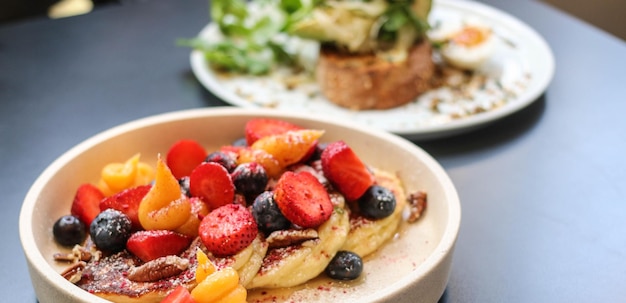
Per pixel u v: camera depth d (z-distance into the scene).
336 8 0.68
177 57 0.74
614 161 0.59
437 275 0.42
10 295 0.46
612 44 0.77
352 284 0.45
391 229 0.48
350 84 0.67
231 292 0.40
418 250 0.47
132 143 0.52
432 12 0.82
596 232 0.51
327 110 0.67
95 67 0.71
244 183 0.46
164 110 0.65
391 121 0.65
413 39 0.70
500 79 0.71
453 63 0.73
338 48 0.70
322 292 0.44
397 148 0.51
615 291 0.46
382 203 0.47
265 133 0.51
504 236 0.51
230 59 0.72
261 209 0.45
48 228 0.47
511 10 0.85
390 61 0.67
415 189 0.51
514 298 0.46
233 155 0.49
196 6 0.85
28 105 0.65
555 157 0.59
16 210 0.52
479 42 0.73
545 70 0.69
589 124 0.63
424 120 0.65
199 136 0.54
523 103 0.63
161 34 0.78
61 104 0.65
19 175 0.56
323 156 0.47
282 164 0.48
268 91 0.70
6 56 0.72
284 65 0.75
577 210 0.53
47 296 0.41
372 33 0.69
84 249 0.45
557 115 0.65
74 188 0.50
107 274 0.43
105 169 0.49
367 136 0.52
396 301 0.40
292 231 0.44
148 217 0.44
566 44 0.77
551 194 0.55
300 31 0.68
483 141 0.61
